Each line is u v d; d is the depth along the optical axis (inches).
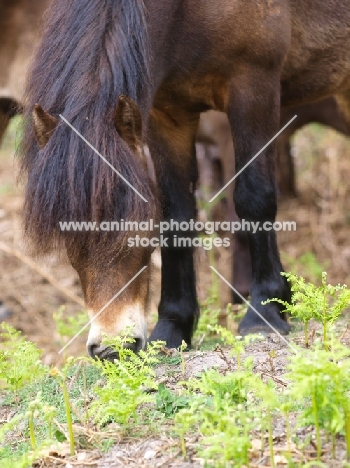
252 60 245.1
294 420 175.5
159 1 234.2
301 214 483.8
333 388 164.1
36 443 187.8
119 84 202.4
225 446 157.5
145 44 215.8
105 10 211.2
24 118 216.4
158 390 194.7
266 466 157.9
